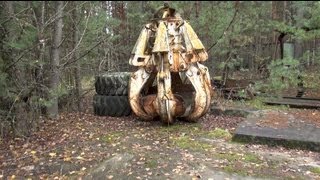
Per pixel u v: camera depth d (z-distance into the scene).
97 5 8.13
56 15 6.90
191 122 7.19
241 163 4.81
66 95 8.24
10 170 4.71
